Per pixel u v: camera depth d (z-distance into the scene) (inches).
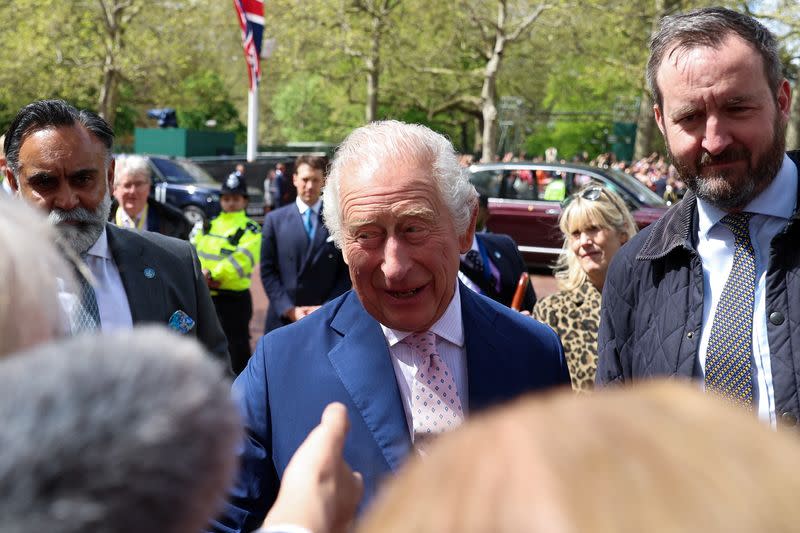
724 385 76.3
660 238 83.0
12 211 34.2
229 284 202.4
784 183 77.9
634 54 924.0
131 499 23.2
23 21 1021.2
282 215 202.5
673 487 16.5
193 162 689.6
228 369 111.6
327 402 73.1
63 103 96.9
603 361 88.9
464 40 1046.4
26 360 25.5
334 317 77.9
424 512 18.3
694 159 76.8
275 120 1876.2
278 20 951.6
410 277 69.9
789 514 16.2
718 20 75.6
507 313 81.1
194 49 1122.0
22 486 22.2
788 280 74.4
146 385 24.8
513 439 18.4
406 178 69.5
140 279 99.7
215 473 26.2
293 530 35.3
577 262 129.3
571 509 16.5
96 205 96.5
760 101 74.0
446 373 74.1
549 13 939.3
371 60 1027.3
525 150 1619.1
